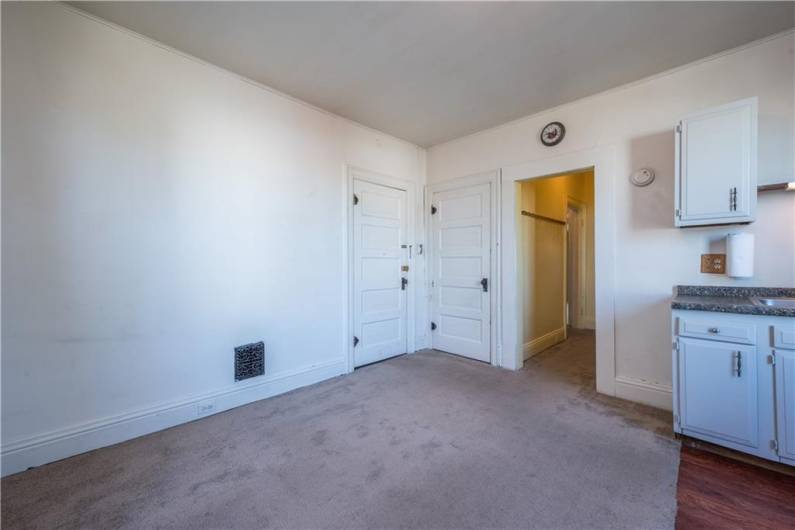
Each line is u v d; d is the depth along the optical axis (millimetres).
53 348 1846
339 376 3166
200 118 2352
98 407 1979
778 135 2041
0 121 1708
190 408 2305
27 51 1769
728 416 1817
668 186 2420
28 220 1776
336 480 1673
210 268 2406
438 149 3979
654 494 1559
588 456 1856
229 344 2494
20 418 1759
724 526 1371
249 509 1482
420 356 3797
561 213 4500
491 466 1775
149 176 2148
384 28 2016
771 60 2062
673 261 2400
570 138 2910
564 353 3914
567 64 2361
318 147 3043
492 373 3227
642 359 2535
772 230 2051
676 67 2387
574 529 1359
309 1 1804
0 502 1527
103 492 1592
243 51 2250
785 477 1672
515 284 3326
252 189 2617
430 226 4059
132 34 2068
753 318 1750
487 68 2418
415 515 1440
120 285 2049
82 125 1920
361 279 3438
